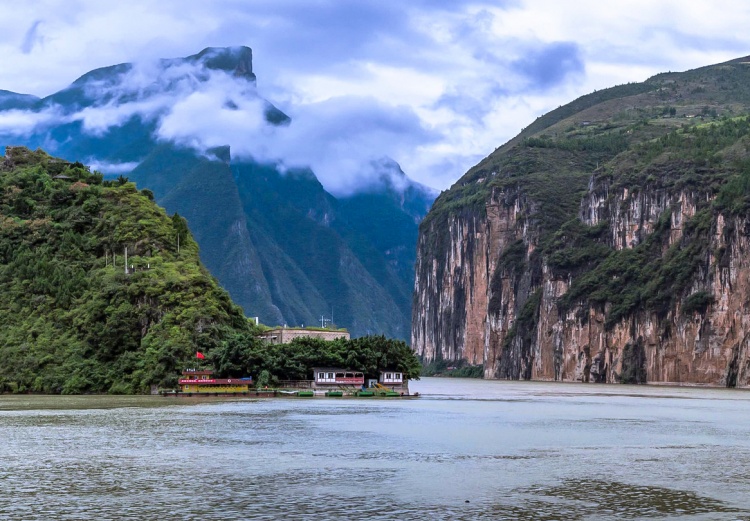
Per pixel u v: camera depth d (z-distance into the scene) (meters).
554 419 182.88
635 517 89.25
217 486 100.25
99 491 97.25
